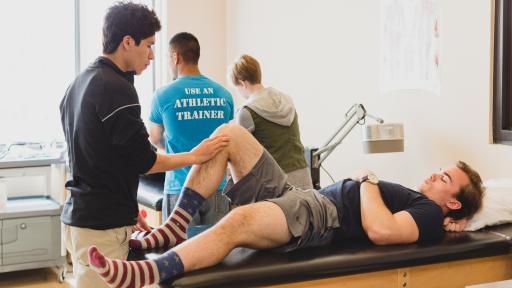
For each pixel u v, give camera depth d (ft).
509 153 9.29
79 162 6.97
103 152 6.84
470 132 9.95
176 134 9.90
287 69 14.74
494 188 8.69
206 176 7.73
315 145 13.85
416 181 11.04
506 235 8.01
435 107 10.59
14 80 16.26
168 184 10.06
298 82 14.35
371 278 7.28
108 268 6.15
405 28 11.16
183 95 9.85
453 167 8.44
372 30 12.00
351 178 8.32
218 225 6.89
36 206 14.30
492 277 8.04
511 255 8.11
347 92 12.78
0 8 15.97
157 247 7.59
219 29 17.37
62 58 16.74
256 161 7.89
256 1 15.90
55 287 14.06
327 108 13.41
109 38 7.07
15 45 16.20
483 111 9.71
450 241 7.73
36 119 16.55
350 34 12.59
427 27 10.66
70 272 15.12
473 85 9.86
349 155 12.70
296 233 7.27
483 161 9.75
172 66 10.20
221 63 17.46
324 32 13.37
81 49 16.93
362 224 7.84
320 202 7.68
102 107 6.75
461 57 10.05
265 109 10.14
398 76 11.37
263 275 6.61
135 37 7.06
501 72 9.43
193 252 6.57
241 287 6.52
